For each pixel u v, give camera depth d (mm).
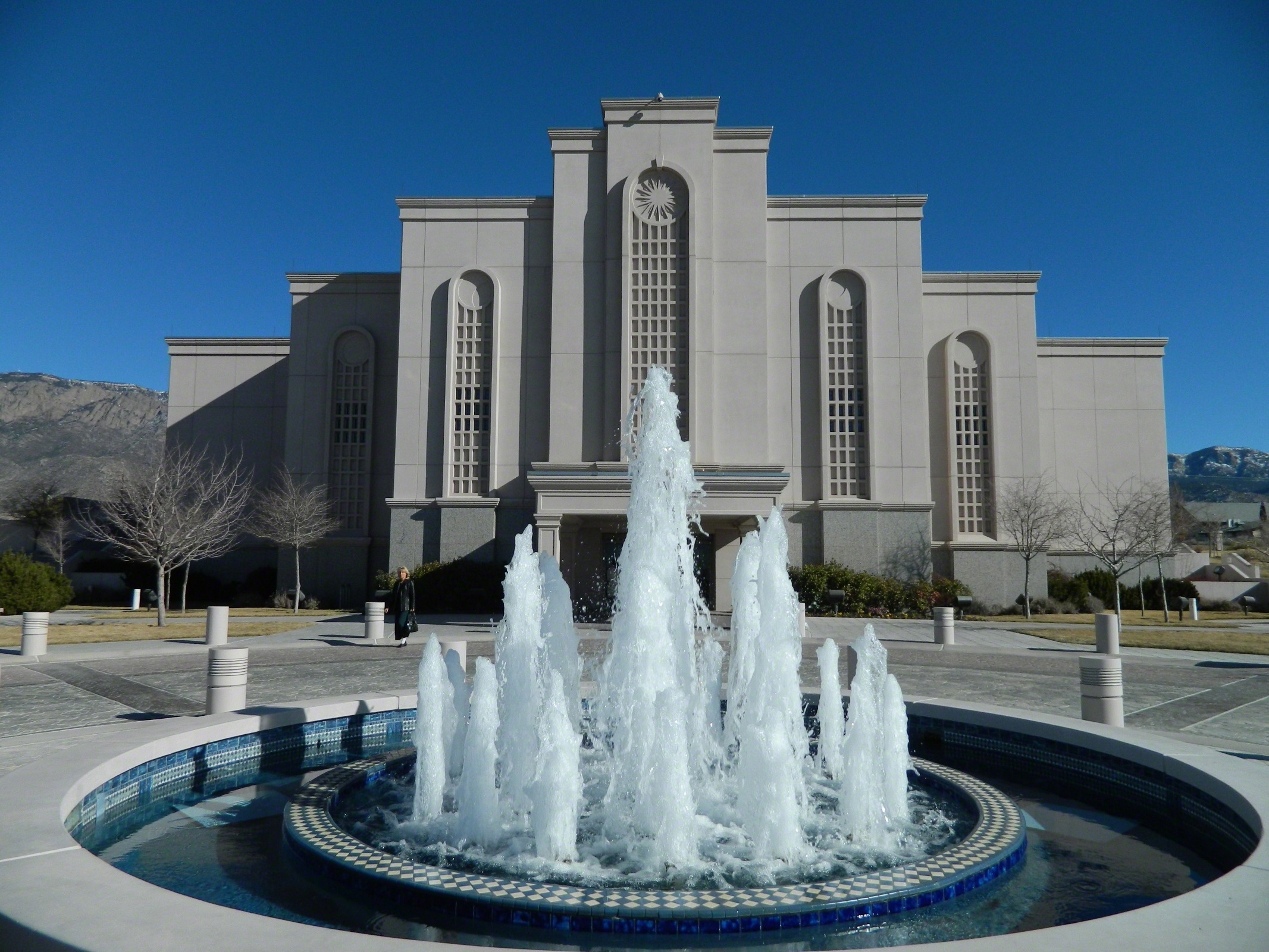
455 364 29062
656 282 27891
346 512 32062
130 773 6566
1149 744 7125
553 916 4410
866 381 28547
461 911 4535
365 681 13195
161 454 34406
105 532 35094
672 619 8266
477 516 28312
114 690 12133
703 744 8180
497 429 28672
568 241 28391
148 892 3779
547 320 29000
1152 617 30469
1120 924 3555
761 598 6855
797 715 6660
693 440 27109
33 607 27406
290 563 31859
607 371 27703
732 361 27594
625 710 6129
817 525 28359
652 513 8438
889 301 28891
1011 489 30609
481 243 29422
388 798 6777
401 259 29578
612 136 28312
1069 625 26203
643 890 4836
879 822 6012
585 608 27922
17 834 4559
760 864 5293
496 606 27328
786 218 29203
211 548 31156
